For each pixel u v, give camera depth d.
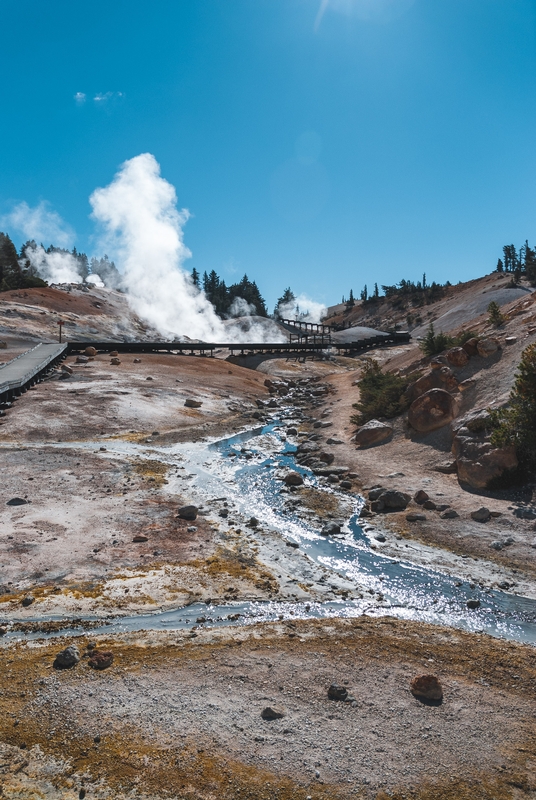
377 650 12.80
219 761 9.04
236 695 10.89
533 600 15.91
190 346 87.75
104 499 24.14
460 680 11.55
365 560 19.02
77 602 15.23
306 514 23.86
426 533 21.06
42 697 10.77
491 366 34.84
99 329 110.00
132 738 9.56
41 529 20.14
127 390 51.84
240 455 35.25
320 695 10.93
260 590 16.47
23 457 30.53
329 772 8.82
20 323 95.06
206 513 23.34
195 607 15.24
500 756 9.24
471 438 27.34
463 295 187.38
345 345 105.38
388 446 33.12
